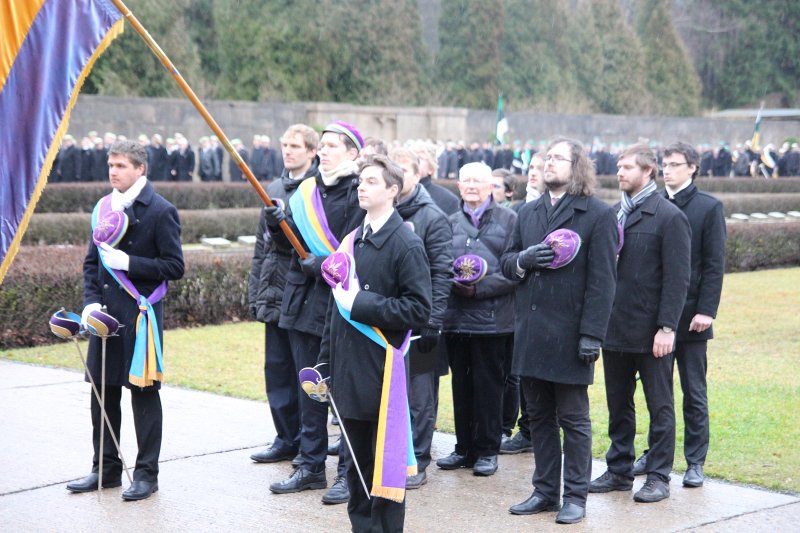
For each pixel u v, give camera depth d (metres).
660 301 5.45
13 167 4.21
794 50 57.59
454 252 6.10
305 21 38.19
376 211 4.41
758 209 25.16
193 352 9.55
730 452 6.27
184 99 32.66
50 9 4.27
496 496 5.52
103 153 23.44
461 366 6.07
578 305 5.04
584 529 4.92
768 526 4.95
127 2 32.25
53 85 4.30
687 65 52.09
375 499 4.30
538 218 5.25
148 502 5.29
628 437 5.62
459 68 43.62
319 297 5.50
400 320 4.22
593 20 48.62
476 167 6.15
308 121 36.00
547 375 5.02
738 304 12.98
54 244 16.52
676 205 5.89
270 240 5.98
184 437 6.63
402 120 37.22
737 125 46.59
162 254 5.30
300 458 5.83
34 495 5.38
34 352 9.48
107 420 5.19
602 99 48.41
